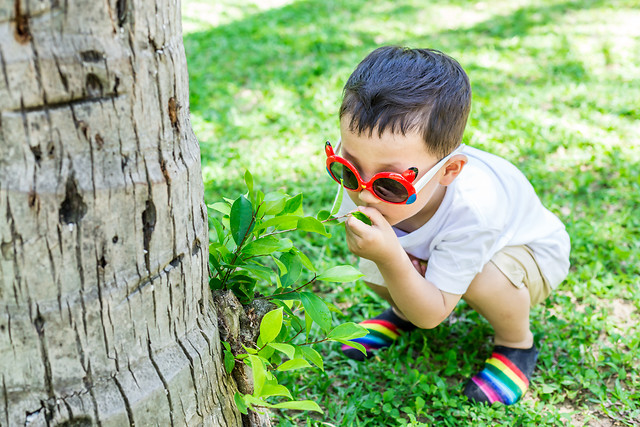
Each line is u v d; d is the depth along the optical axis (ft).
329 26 25.08
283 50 21.94
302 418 7.63
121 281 4.39
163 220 4.54
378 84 6.12
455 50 21.88
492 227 7.06
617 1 27.84
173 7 4.34
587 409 7.68
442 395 7.72
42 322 4.14
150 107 4.25
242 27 24.88
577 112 16.34
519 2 28.60
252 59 20.97
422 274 7.66
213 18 26.94
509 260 7.57
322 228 5.68
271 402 7.69
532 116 16.05
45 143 3.81
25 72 3.61
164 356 4.85
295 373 8.00
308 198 12.38
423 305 6.97
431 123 6.10
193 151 4.89
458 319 9.40
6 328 4.05
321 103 16.84
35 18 3.57
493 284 7.48
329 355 8.54
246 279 6.14
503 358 8.02
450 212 7.09
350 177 6.29
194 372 5.06
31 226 3.89
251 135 15.28
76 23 3.71
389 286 6.92
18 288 3.99
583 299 9.66
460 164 6.68
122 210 4.24
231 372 5.85
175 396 4.89
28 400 4.28
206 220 5.25
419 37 23.66
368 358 8.68
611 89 17.76
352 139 6.19
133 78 4.07
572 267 10.52
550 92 17.74
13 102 3.63
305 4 28.96
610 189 12.73
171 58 4.36
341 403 7.85
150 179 4.35
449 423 7.51
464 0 29.32
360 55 21.29
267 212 5.85
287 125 15.67
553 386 7.98
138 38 4.04
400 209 6.56
